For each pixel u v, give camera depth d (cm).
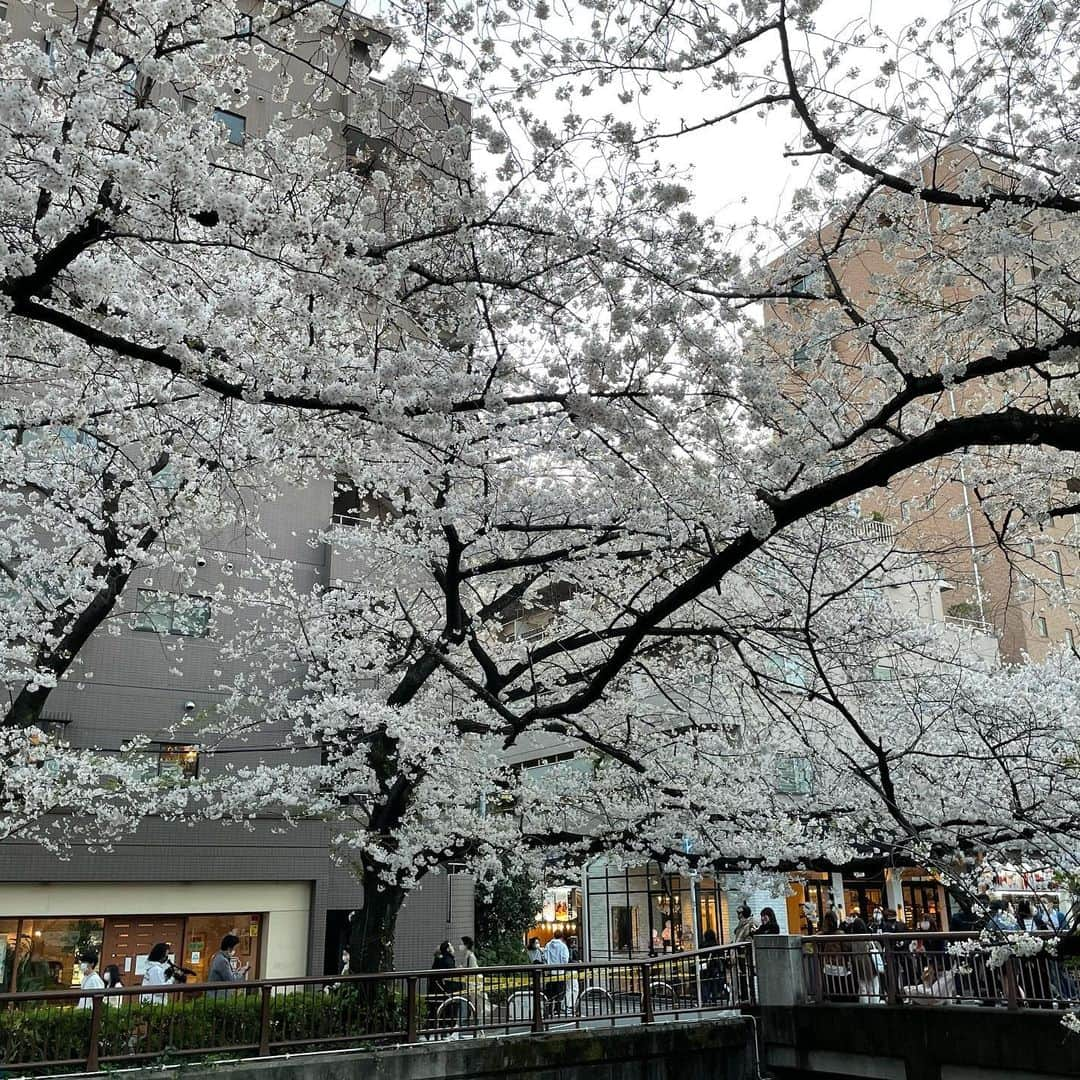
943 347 727
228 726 1659
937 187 650
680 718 1334
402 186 678
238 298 567
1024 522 860
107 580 1116
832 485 580
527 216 598
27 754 1043
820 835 1355
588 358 560
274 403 546
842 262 727
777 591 991
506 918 2402
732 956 1482
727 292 598
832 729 1144
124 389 830
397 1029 1130
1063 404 746
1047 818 1075
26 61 460
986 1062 1176
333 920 1988
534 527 945
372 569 1516
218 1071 971
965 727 1227
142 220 496
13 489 1290
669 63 598
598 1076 1213
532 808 1384
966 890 598
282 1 546
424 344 601
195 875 1792
